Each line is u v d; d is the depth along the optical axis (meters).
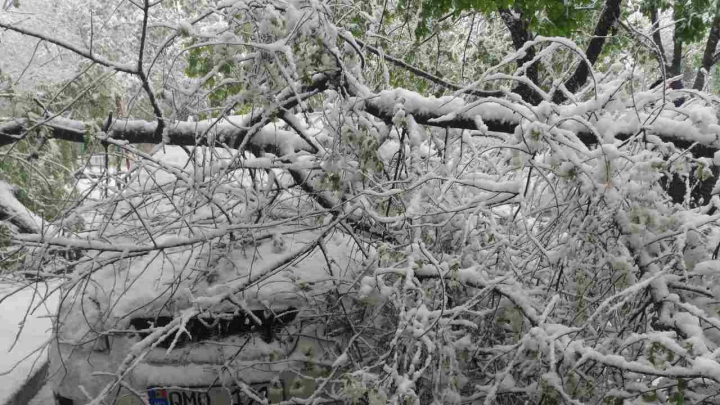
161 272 4.02
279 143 4.77
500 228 4.09
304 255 4.27
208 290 3.63
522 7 5.59
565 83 6.80
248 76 3.90
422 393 3.72
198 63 4.57
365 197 4.04
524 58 6.95
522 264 3.96
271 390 3.61
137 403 3.71
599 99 3.77
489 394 3.09
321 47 3.84
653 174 3.39
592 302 3.55
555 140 3.76
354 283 3.67
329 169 3.91
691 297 3.60
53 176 10.02
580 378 3.10
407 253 3.38
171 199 4.12
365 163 3.81
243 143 4.11
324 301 3.88
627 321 3.57
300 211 4.84
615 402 3.03
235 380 3.61
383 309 4.05
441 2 5.72
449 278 3.52
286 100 4.21
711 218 3.41
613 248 3.63
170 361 3.76
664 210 3.62
